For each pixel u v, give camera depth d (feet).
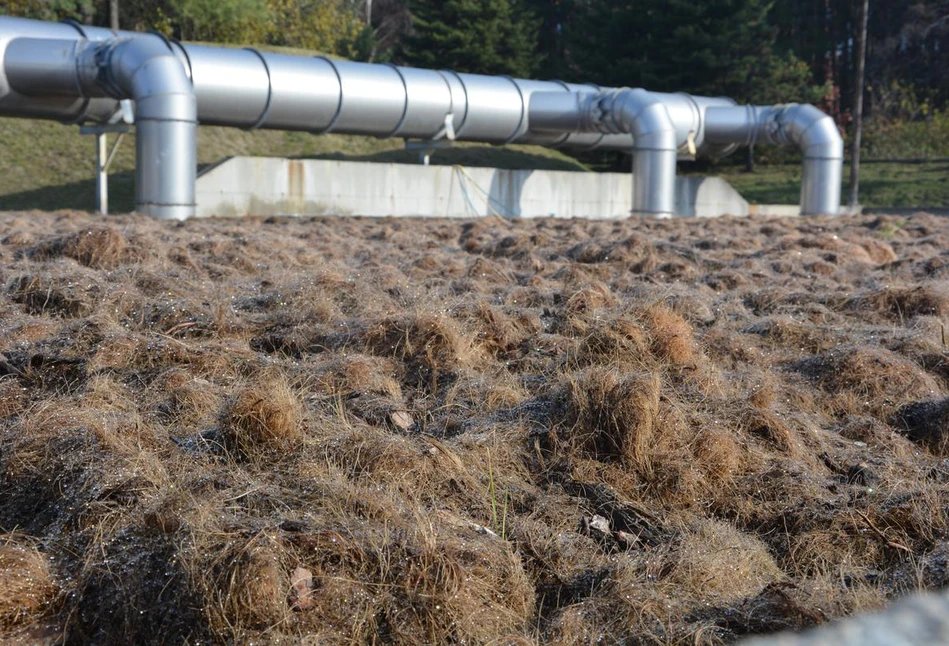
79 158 99.40
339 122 80.43
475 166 114.73
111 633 11.76
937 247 55.52
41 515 14.46
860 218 83.25
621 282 36.11
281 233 53.57
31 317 26.50
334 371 21.48
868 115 169.68
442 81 85.35
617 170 151.33
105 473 14.57
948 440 19.81
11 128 100.78
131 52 67.51
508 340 25.53
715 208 108.58
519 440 18.07
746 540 14.93
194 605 11.51
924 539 14.73
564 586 13.52
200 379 20.79
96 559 12.71
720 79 141.59
